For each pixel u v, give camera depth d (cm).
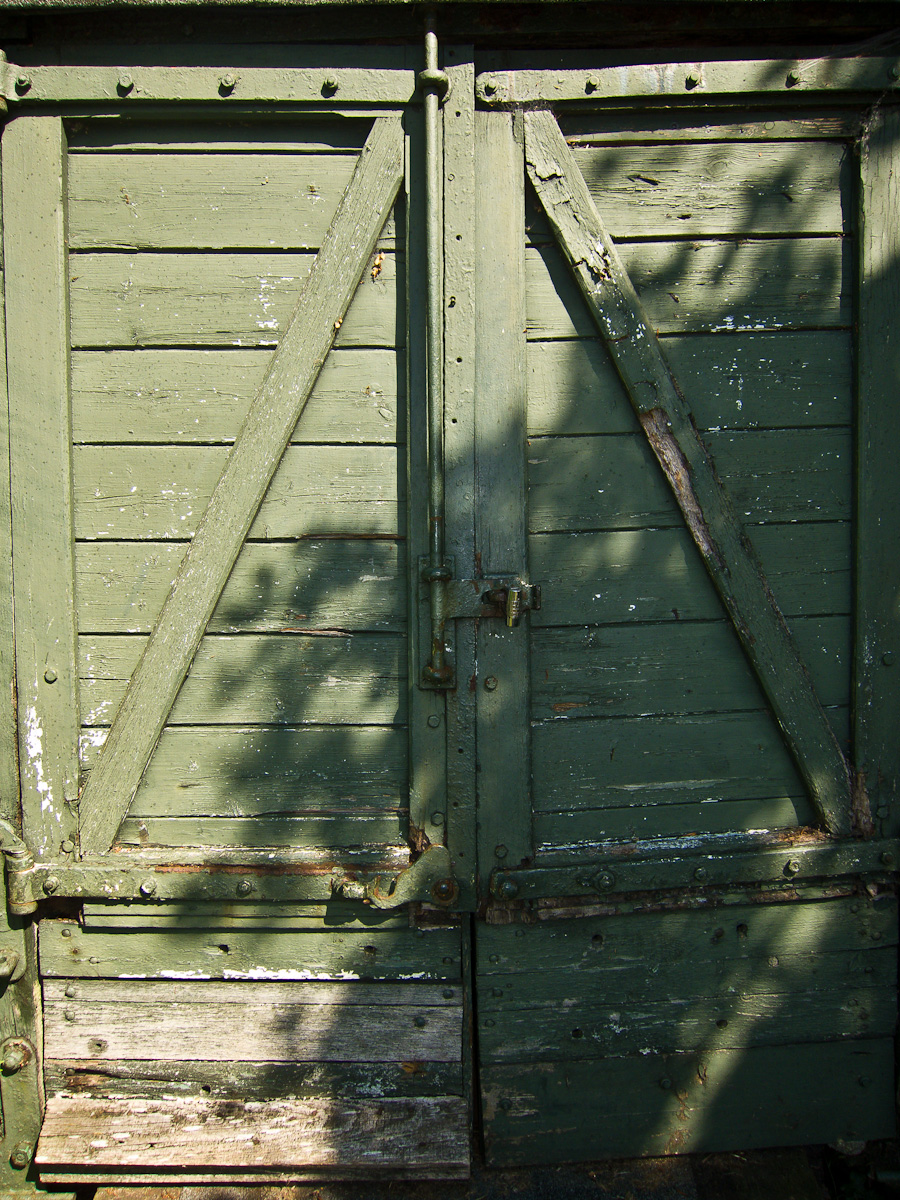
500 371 175
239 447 175
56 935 184
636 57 174
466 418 175
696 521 181
